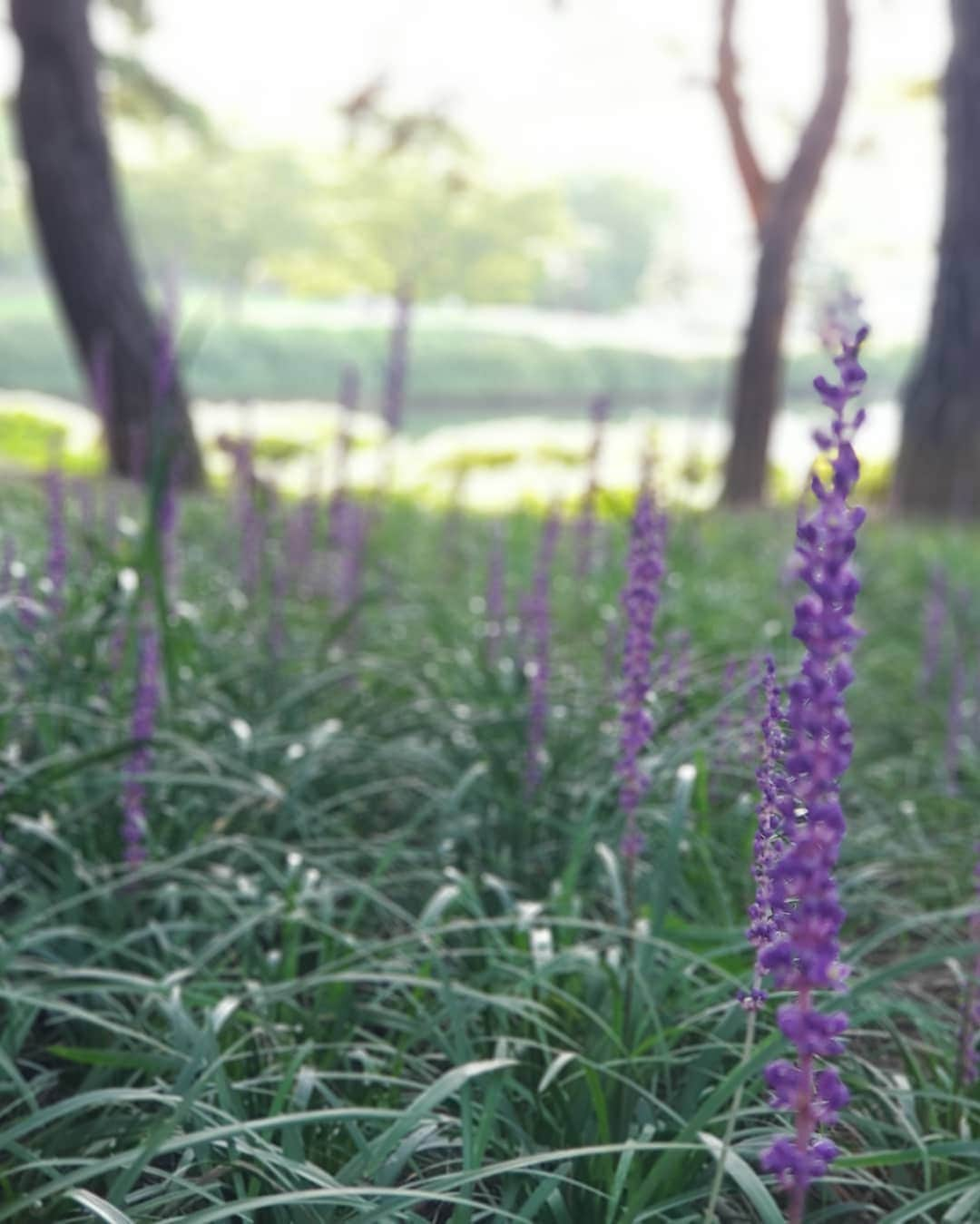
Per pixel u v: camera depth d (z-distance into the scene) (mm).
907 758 6301
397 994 3715
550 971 3156
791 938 1635
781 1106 1771
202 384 72750
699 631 7137
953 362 19469
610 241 114188
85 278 17156
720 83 25266
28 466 16016
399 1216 2555
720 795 4793
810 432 1557
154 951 3908
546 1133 2949
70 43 17188
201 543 8945
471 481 21156
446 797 4559
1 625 4980
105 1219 2277
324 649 5453
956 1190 2578
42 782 3832
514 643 6148
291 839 4562
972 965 3510
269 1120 2455
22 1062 3340
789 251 23547
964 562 11930
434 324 86125
